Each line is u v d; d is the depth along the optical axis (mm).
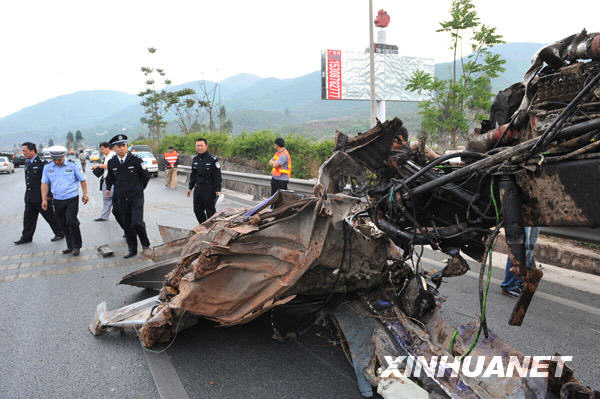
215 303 3578
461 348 2836
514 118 2424
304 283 3506
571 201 2057
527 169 2211
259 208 3699
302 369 3402
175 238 5941
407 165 3125
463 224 2789
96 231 9414
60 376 3359
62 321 4457
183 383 3225
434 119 12820
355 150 3264
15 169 43188
